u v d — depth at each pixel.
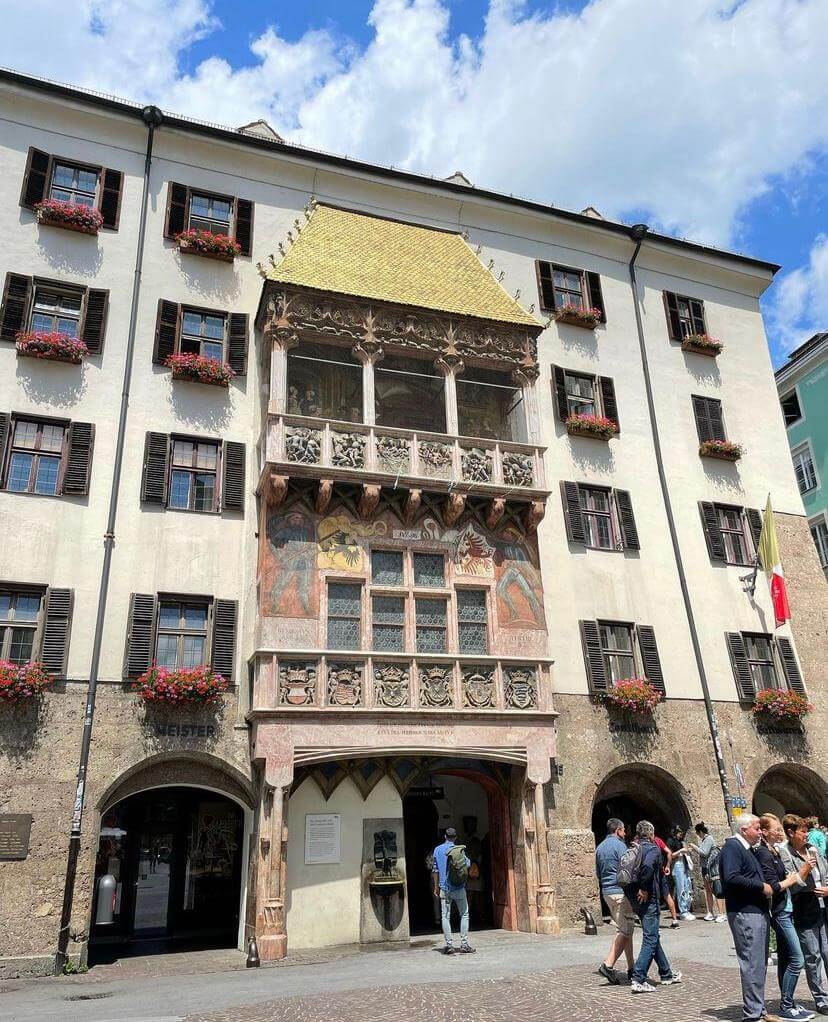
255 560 19.31
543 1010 10.23
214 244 22.00
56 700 16.98
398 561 19.81
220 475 20.19
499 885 19.64
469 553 20.36
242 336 21.61
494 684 19.19
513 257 26.28
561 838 19.94
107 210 21.45
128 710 17.42
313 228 22.47
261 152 23.70
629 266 28.02
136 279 20.91
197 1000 11.89
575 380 25.70
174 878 20.75
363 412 20.23
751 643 24.72
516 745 18.91
